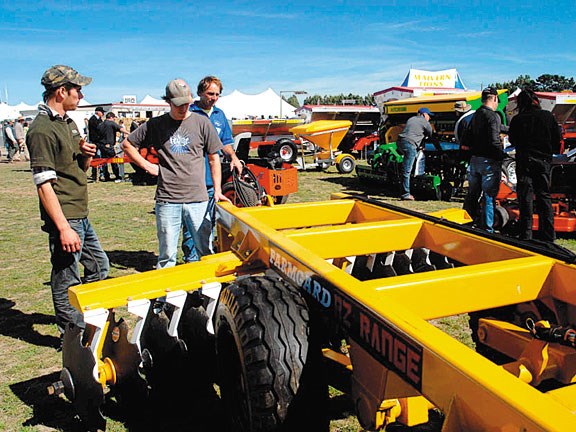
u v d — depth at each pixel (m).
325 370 2.14
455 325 4.21
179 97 3.92
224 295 2.43
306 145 17.80
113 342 2.78
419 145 10.48
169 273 2.87
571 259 2.31
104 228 8.45
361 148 19.98
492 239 2.76
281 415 2.03
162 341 2.95
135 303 2.68
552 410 1.20
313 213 3.85
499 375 1.36
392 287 2.03
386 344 1.74
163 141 4.11
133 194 12.58
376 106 21.77
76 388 2.81
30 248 7.29
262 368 2.03
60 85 3.36
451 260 3.25
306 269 2.31
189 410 3.06
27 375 3.57
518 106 6.22
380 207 3.72
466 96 11.60
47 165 3.34
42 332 4.31
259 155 17.84
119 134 20.44
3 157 27.48
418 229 3.24
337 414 2.91
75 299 2.66
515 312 2.78
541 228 6.30
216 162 4.33
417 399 2.06
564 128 16.05
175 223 4.24
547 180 6.15
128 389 2.71
